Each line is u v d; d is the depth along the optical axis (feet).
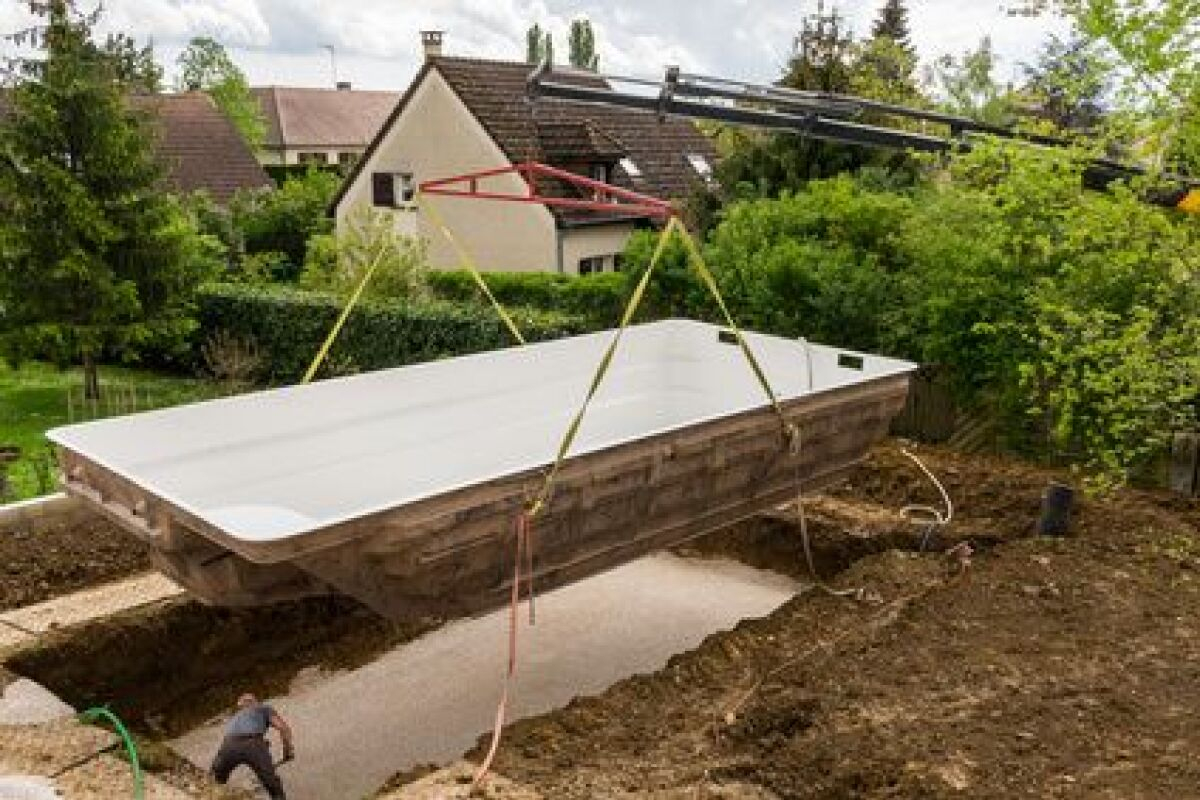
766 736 18.45
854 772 16.83
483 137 66.44
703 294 40.70
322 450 22.86
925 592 24.45
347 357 48.21
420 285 53.16
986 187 32.22
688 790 16.71
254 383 52.70
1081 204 27.07
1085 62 25.64
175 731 22.75
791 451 23.40
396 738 22.34
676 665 21.59
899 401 26.71
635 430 30.58
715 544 32.37
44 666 21.85
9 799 16.06
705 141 80.59
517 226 66.23
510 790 16.69
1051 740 17.84
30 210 45.47
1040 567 25.46
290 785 20.59
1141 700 19.29
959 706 19.01
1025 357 32.17
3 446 36.96
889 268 38.58
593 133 68.69
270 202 77.05
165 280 49.14
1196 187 26.20
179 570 18.51
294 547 15.74
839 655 21.16
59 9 45.42
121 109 46.85
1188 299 24.94
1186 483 31.19
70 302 46.42
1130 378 24.30
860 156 47.03
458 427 25.64
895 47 61.93
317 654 25.84
